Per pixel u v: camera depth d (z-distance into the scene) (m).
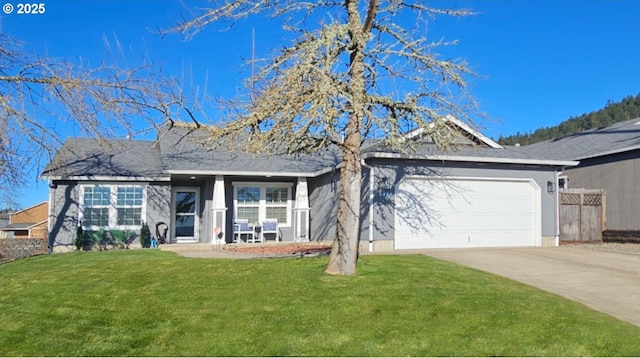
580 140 24.03
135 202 18.88
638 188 18.98
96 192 18.48
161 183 19.25
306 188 19.62
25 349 6.29
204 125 10.68
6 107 14.52
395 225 15.34
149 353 6.21
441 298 8.09
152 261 11.97
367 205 15.15
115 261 12.31
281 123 8.15
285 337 6.61
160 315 7.43
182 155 19.53
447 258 13.12
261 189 20.14
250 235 19.83
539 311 7.60
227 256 14.02
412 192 15.70
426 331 6.80
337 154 20.41
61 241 18.03
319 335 6.66
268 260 11.95
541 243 17.06
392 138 9.10
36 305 7.98
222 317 7.30
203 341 6.54
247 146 8.45
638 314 7.92
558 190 17.77
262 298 8.07
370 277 9.38
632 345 6.42
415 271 10.18
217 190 18.41
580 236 18.22
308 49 8.52
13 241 18.83
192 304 7.88
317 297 8.09
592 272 11.32
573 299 8.73
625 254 14.46
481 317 7.29
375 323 7.05
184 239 20.50
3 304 8.09
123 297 8.34
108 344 6.45
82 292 8.66
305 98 8.14
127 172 18.75
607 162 20.39
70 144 21.11
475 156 16.14
